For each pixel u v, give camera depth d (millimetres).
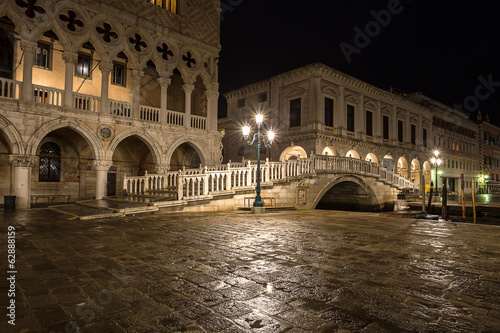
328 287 3947
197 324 2914
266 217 11797
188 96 21156
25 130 14781
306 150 27719
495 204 21766
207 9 22516
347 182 22438
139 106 18828
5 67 16719
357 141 30828
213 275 4422
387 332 2781
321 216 12398
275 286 3977
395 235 7812
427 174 42094
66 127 17188
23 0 15180
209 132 21984
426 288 3941
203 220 10672
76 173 20625
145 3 19219
